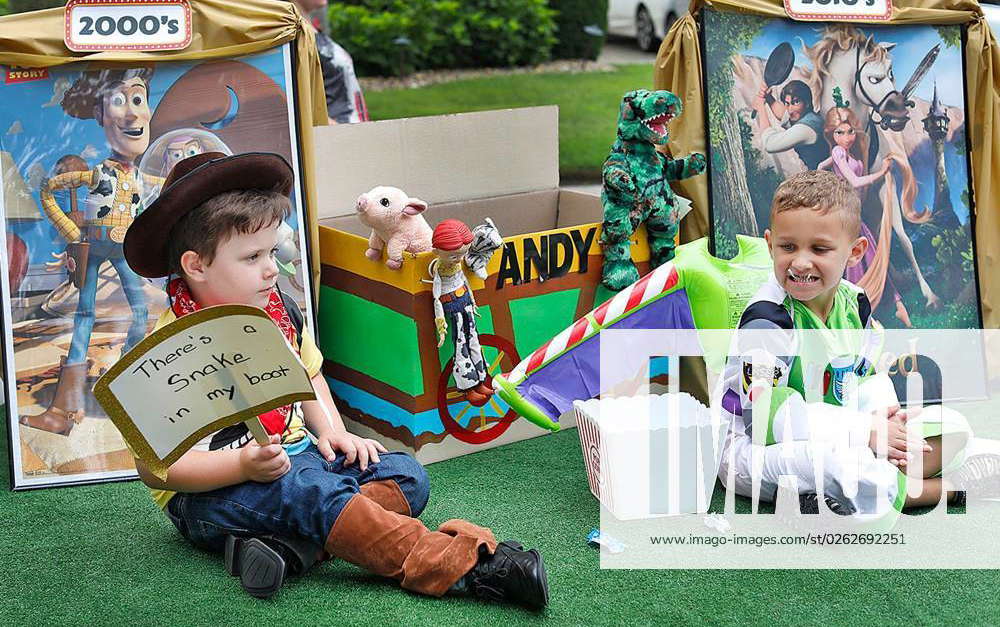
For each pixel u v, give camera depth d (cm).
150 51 333
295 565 273
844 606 260
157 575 279
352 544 267
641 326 322
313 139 357
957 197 394
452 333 332
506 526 303
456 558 263
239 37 340
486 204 425
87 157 333
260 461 266
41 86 329
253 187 268
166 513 292
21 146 328
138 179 337
